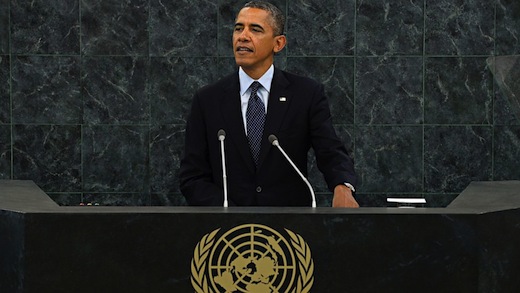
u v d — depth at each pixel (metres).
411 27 17.58
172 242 6.52
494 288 6.71
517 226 6.88
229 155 9.27
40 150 17.59
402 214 6.54
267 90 9.42
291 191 9.31
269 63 9.49
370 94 17.66
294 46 17.59
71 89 17.55
